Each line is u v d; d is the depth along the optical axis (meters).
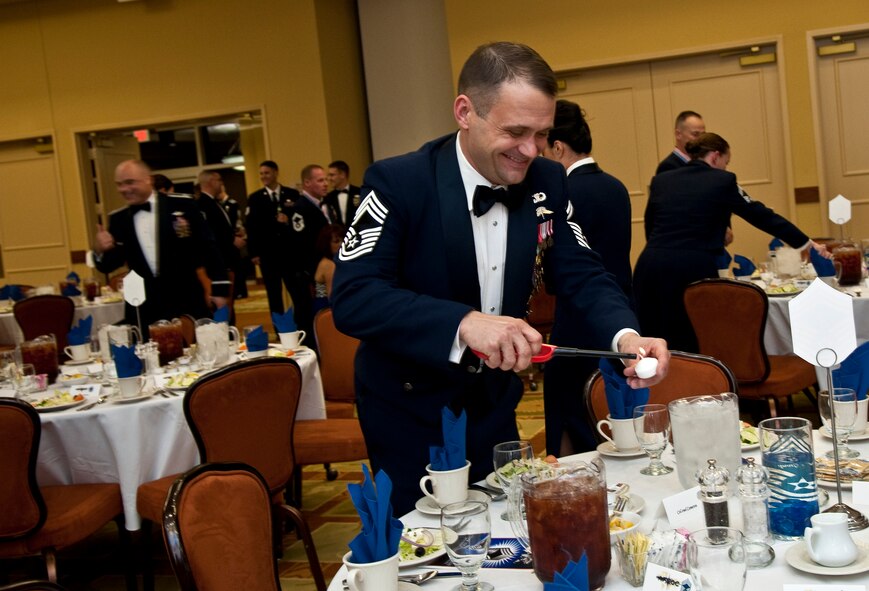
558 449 3.25
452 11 9.21
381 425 2.00
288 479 3.34
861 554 1.36
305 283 7.97
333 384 4.49
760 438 1.57
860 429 2.03
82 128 10.80
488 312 1.98
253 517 1.83
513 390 2.12
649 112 8.83
